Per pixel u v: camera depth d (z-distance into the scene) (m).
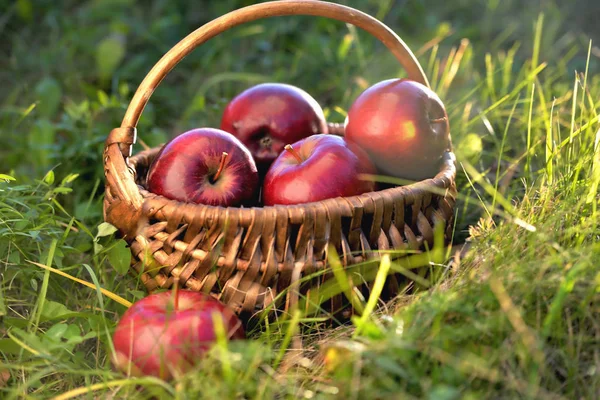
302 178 1.01
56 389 0.99
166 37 1.73
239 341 0.93
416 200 1.01
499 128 1.29
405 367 0.90
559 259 0.93
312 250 0.98
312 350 0.98
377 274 0.97
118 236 1.03
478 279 0.96
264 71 1.62
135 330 0.94
